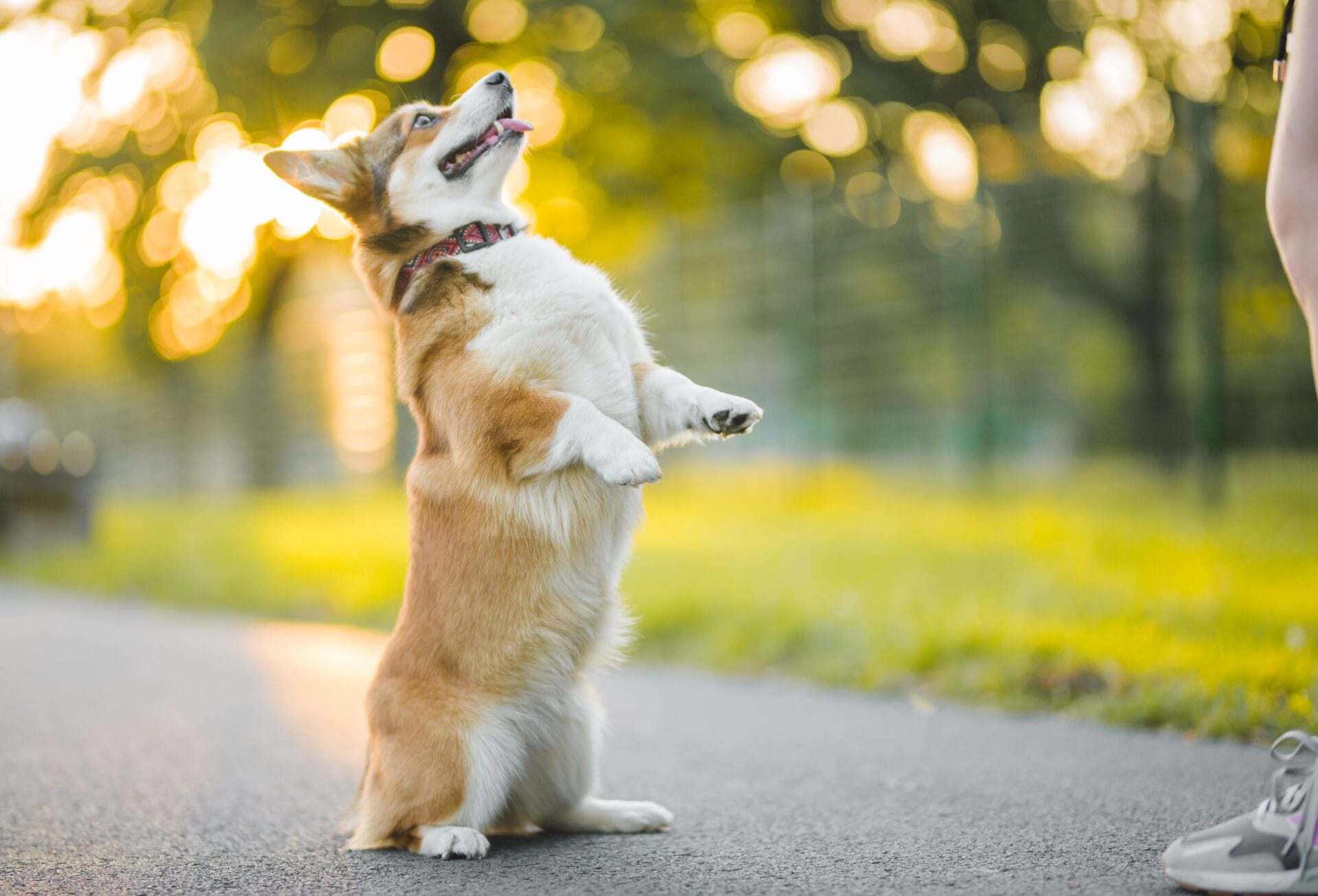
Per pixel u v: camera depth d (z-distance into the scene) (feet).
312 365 59.88
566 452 9.52
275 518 45.34
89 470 41.22
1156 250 37.99
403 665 9.81
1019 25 52.16
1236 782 10.47
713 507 39.73
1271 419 32.22
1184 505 30.89
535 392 9.84
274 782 12.17
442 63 48.03
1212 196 29.78
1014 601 19.07
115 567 34.17
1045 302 40.06
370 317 53.83
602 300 10.53
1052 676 14.65
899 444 39.45
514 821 10.08
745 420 10.32
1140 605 17.65
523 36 47.85
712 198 56.39
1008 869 8.13
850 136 59.31
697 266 44.68
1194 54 45.78
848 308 40.47
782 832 9.52
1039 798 10.19
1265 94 43.52
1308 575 19.47
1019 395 39.70
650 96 47.57
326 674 19.13
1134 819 9.39
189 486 74.90
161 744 14.15
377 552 30.45
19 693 17.84
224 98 43.91
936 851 8.69
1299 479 35.35
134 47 46.68
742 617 19.29
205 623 25.93
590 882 8.31
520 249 10.64
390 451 52.44
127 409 84.02
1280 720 12.23
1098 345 40.60
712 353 44.34
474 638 9.61
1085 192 38.22
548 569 9.71
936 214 39.19
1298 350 31.37
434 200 11.22
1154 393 38.06
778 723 14.23
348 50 43.98
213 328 68.64
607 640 10.27
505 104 11.34
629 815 10.01
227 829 10.32
